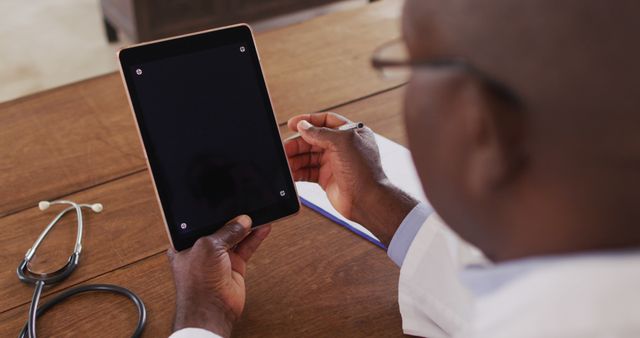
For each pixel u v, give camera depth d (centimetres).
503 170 38
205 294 70
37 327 75
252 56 83
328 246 85
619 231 36
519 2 35
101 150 104
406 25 41
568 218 37
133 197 94
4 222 90
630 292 34
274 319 75
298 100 114
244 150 81
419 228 79
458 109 39
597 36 33
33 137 107
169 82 79
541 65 34
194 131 79
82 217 90
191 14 266
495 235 43
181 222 77
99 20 333
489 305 38
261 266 82
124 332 74
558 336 35
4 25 330
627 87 33
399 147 101
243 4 272
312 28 138
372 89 117
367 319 75
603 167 35
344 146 85
